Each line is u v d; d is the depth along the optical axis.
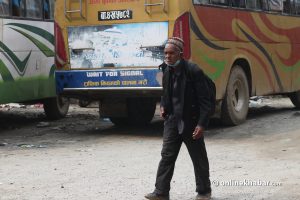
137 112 16.08
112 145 13.15
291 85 18.73
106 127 16.62
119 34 13.95
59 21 14.59
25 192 8.72
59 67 14.63
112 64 14.07
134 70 13.84
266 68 17.20
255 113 18.77
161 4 13.48
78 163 10.92
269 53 17.33
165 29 13.48
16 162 11.13
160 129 15.96
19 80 15.85
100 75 14.22
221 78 14.85
